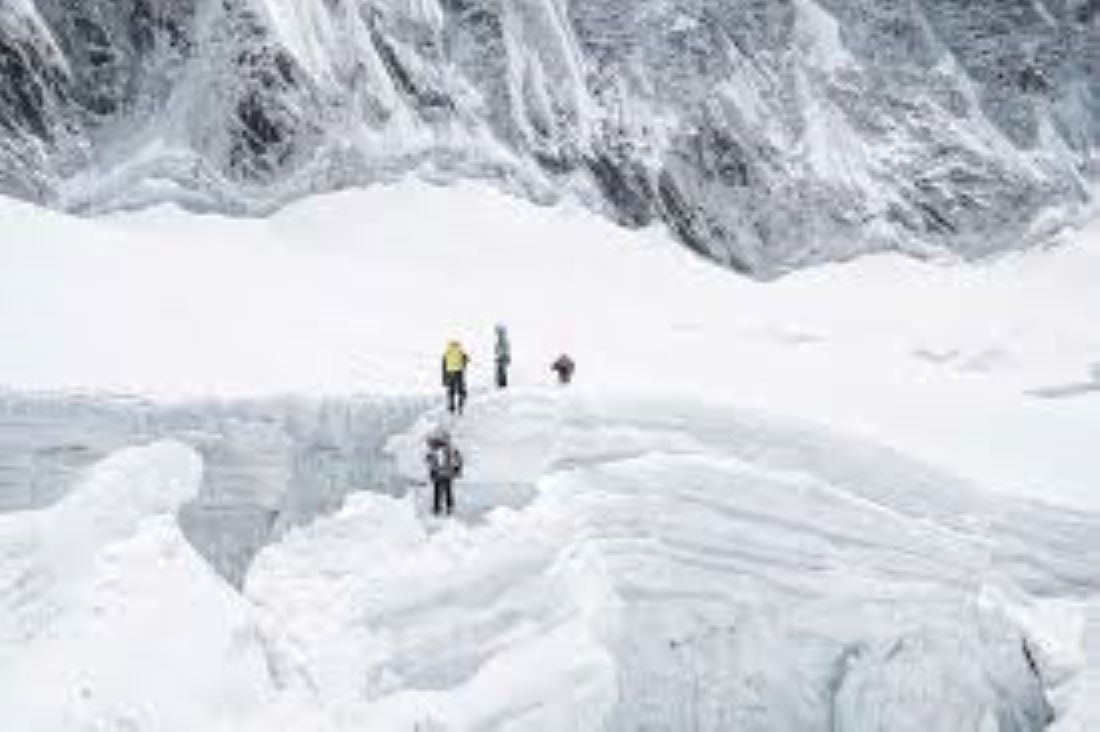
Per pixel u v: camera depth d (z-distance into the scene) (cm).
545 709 1728
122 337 2831
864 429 2795
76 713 1612
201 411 2488
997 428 3136
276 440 2377
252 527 2022
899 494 2405
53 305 2938
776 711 1909
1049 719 2023
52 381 2523
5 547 1770
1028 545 2353
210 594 1783
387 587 1841
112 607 1741
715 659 1902
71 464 2122
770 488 2194
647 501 2062
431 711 1694
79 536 1834
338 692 1703
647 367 3288
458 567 1883
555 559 1919
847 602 2030
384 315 3562
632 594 1911
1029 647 2117
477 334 3503
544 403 2395
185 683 1667
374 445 2388
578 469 2139
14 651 1675
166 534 1848
